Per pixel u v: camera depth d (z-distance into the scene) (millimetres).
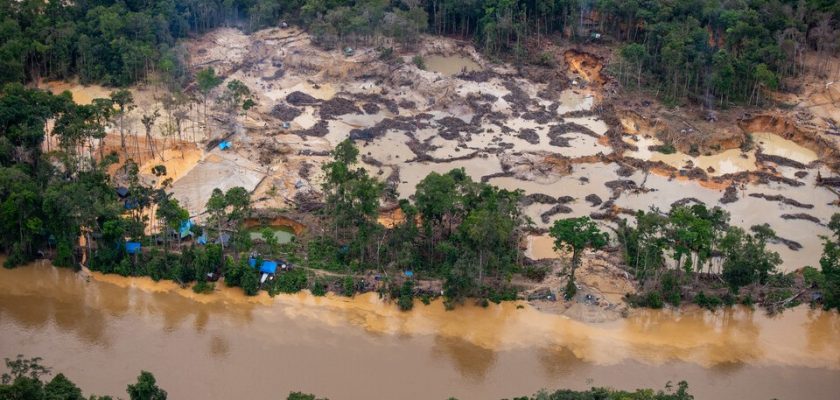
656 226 156500
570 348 142625
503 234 151250
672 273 156250
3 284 156375
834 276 153625
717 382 136375
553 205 190000
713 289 156750
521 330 146625
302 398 110125
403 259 158250
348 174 170000
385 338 144125
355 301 153000
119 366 135750
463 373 136125
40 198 160000
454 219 169625
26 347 139875
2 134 180375
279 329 145875
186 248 158750
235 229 167500
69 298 153125
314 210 181750
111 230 155625
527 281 158625
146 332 144250
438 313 150250
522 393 132000
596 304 152250
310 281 156875
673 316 151500
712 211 168000
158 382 132000
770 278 159875
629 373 137500
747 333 148125
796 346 145375
